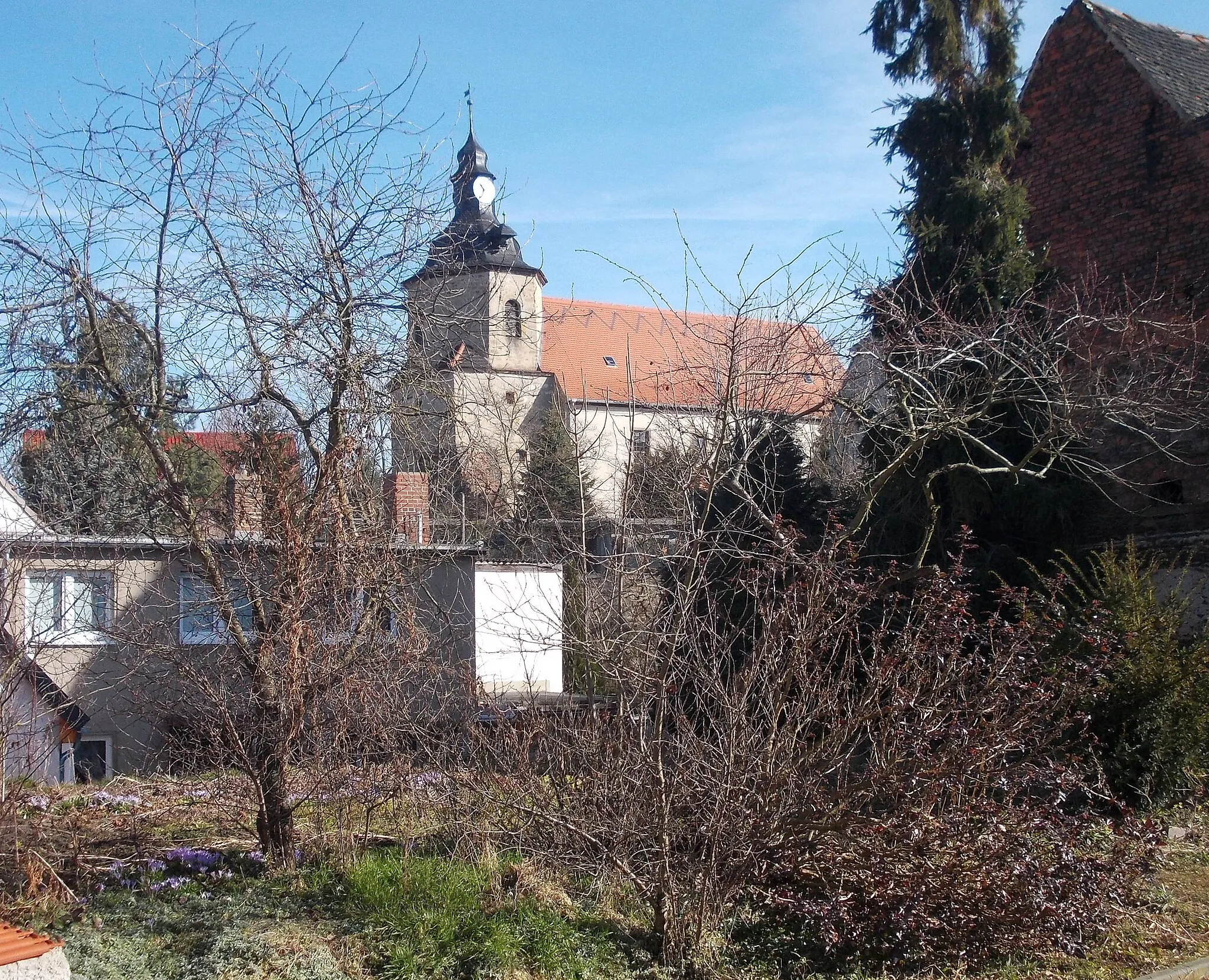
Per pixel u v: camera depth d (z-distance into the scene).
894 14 16.34
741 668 6.36
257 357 7.05
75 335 6.82
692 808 6.13
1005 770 6.59
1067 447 13.58
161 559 8.00
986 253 15.01
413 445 8.18
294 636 6.79
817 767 6.32
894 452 12.30
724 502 10.72
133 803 8.67
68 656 8.90
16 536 7.17
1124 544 13.80
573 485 7.94
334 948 5.58
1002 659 6.74
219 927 5.76
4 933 4.35
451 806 7.14
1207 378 13.75
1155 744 9.12
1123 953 6.55
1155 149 15.28
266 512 6.96
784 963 6.14
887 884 6.17
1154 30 17.14
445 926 5.79
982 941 6.28
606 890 6.73
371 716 7.07
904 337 10.71
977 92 15.72
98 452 7.53
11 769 7.50
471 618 8.75
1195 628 12.40
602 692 7.14
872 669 6.37
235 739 6.84
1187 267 14.81
